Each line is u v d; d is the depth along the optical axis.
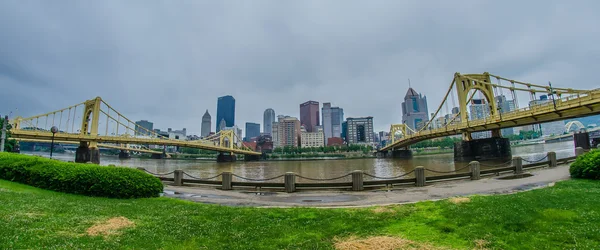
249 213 10.98
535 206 10.19
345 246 7.39
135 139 81.25
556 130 181.62
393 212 10.51
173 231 8.61
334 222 9.46
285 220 9.91
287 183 18.11
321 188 18.55
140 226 9.07
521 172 22.88
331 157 160.00
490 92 69.81
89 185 14.80
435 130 75.69
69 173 15.32
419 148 171.25
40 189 15.28
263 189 19.03
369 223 9.23
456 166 58.50
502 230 8.05
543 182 17.84
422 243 7.43
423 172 19.00
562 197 11.40
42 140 67.94
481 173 21.86
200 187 20.45
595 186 13.95
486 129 61.59
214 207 12.29
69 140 70.12
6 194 12.57
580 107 37.62
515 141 163.88
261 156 155.38
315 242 7.70
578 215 8.88
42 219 9.11
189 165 97.62
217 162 125.19
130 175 15.23
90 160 72.44
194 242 7.72
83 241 7.46
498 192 15.28
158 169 74.31
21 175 16.92
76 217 9.66
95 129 75.44
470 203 11.18
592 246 6.70
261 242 7.75
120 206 12.08
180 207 12.26
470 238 7.62
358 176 18.20
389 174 50.69
